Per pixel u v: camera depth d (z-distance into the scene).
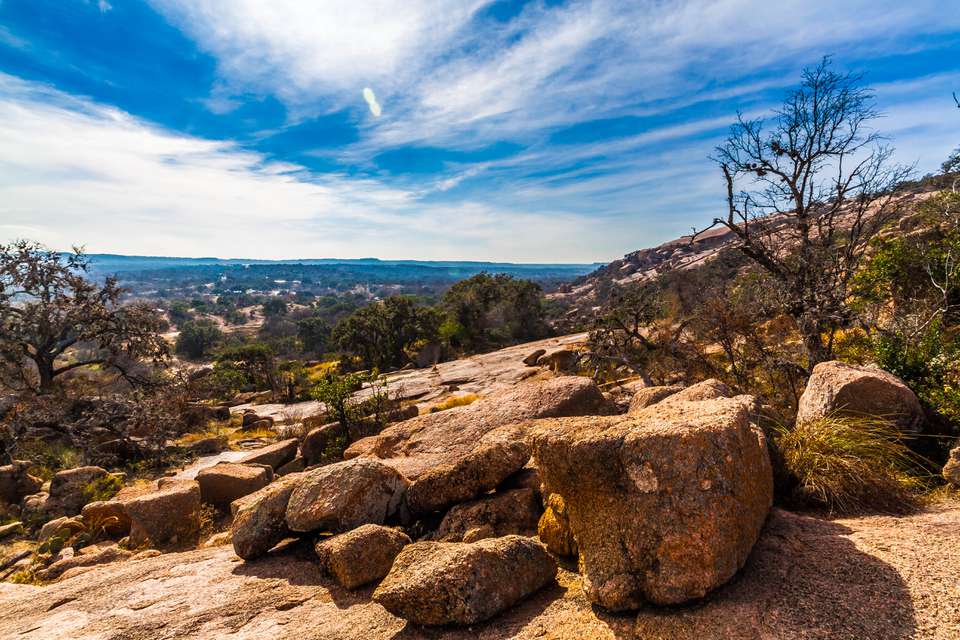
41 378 24.36
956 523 2.98
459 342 60.88
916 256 10.12
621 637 2.48
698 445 2.75
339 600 3.69
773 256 9.83
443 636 2.90
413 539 4.67
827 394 4.86
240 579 4.29
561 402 8.39
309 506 4.67
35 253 24.00
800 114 9.85
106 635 3.51
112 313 25.91
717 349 12.87
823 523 3.31
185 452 17.42
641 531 2.70
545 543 3.87
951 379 5.11
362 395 25.80
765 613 2.34
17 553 7.51
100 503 8.20
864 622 2.16
